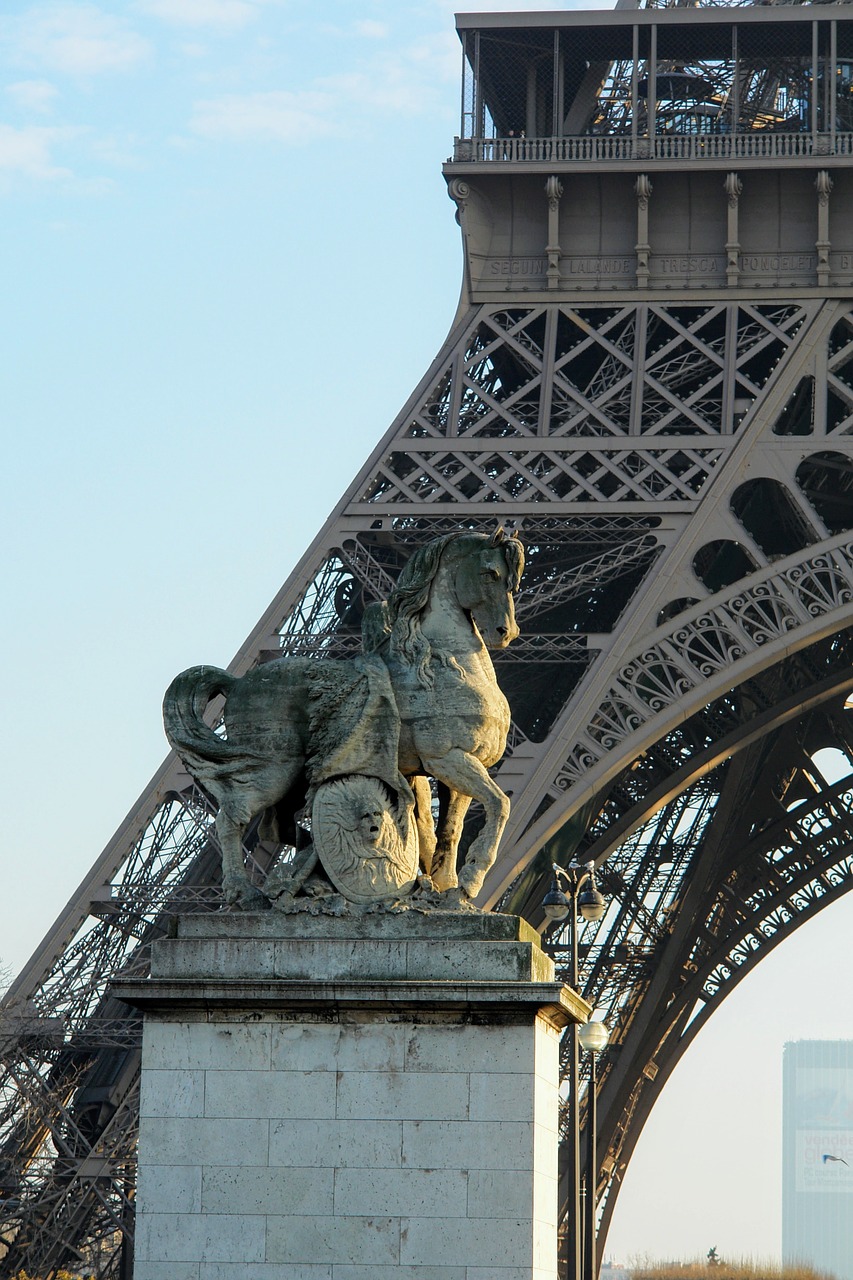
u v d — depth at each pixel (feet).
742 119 368.68
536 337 340.18
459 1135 113.80
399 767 123.03
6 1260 302.86
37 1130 303.48
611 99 363.97
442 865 125.70
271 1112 115.03
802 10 342.64
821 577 308.19
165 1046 116.37
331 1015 115.75
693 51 355.77
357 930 117.60
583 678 295.69
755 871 460.14
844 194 332.39
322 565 307.37
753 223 334.65
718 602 300.20
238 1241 113.60
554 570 321.11
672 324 329.52
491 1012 114.62
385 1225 113.09
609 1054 445.78
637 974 443.32
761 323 328.08
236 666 298.56
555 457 315.58
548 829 285.43
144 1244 113.91
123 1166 298.15
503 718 124.77
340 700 122.01
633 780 368.89
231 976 116.57
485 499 312.71
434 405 327.06
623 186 334.85
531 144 338.95
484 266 336.29
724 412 318.04
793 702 349.00
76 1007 295.48
